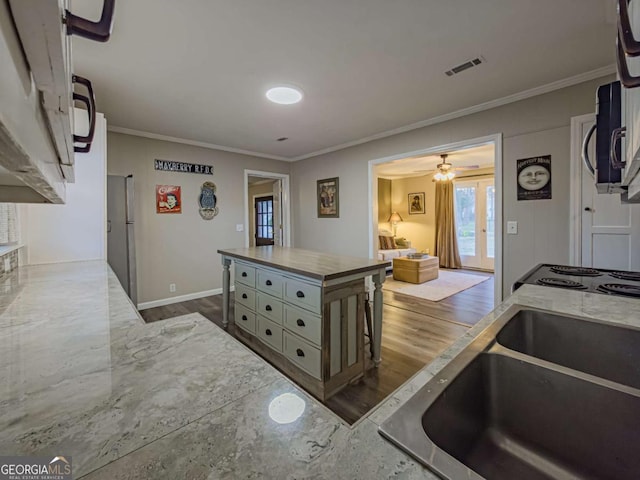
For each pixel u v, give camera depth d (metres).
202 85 2.53
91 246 2.58
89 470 0.41
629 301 1.29
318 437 0.49
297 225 5.54
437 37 1.94
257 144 4.52
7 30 0.24
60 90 0.36
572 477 0.69
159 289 4.11
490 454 0.74
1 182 0.67
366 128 3.75
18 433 0.48
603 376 1.06
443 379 0.69
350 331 2.15
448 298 4.36
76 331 0.95
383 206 8.11
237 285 2.97
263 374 0.68
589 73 2.42
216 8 1.64
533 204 2.79
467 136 3.21
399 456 0.46
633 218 2.35
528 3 1.65
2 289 1.53
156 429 0.50
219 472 0.41
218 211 4.66
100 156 2.60
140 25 1.77
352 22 1.78
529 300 1.32
